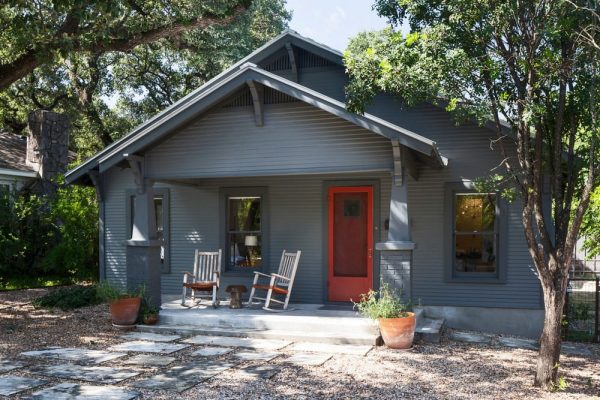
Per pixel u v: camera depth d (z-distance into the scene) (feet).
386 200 36.73
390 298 28.89
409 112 36.37
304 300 38.40
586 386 22.48
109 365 24.62
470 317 34.96
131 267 34.14
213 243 41.04
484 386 21.89
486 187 24.93
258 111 31.35
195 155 33.04
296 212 38.91
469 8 21.79
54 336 30.91
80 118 89.35
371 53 24.80
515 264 34.30
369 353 27.14
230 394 20.45
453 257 35.53
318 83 39.78
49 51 35.88
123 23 42.60
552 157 23.26
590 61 21.43
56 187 63.46
